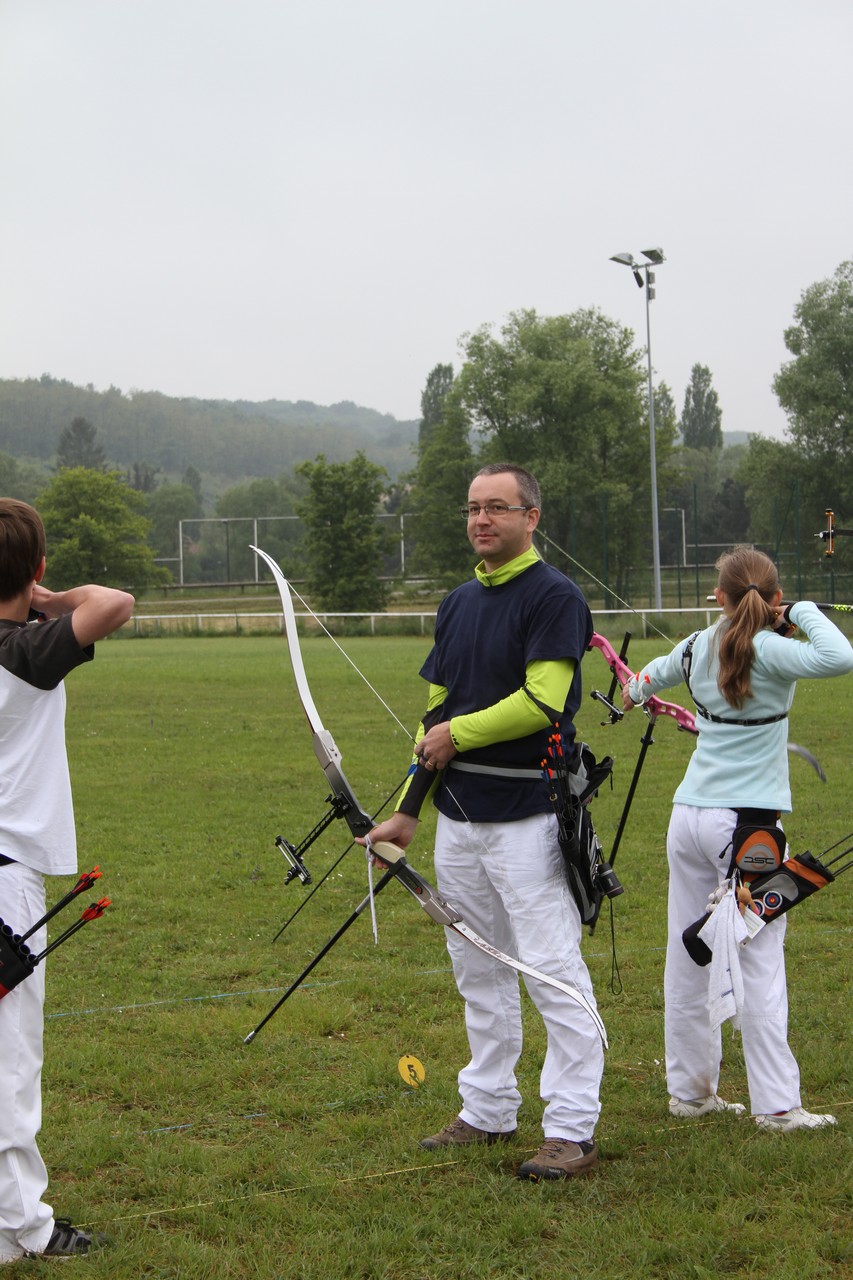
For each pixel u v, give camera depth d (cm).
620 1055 469
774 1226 331
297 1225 336
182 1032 493
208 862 821
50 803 319
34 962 304
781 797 404
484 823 378
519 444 5744
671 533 6331
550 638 371
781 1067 394
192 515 13962
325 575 5650
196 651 3281
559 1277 308
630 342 5931
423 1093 432
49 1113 416
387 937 641
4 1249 307
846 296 4956
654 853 827
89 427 17425
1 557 317
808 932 630
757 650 391
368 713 1691
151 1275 311
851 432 4794
